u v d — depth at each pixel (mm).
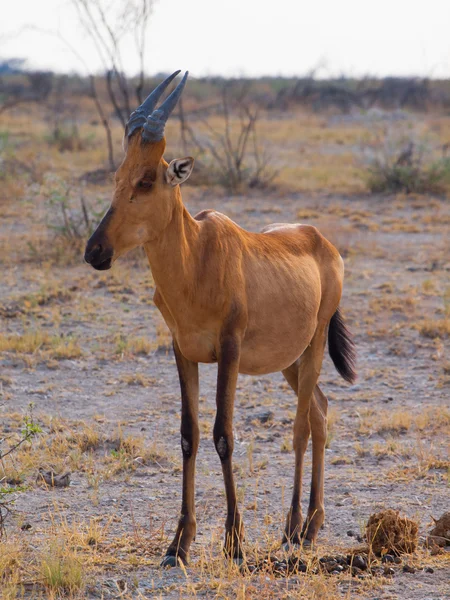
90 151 71375
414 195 53219
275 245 15141
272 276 14406
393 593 12156
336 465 18438
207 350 13758
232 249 13883
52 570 12586
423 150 56938
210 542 14359
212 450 19406
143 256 36812
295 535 14336
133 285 33062
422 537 14422
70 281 33812
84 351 26141
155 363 25531
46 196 42375
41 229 42094
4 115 109688
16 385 23297
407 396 23062
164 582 12656
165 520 15336
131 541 14305
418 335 27969
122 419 21219
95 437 19297
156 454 18688
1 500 15914
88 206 42531
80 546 13867
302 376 15422
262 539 14500
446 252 39219
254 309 14039
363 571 12992
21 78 163250
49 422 20578
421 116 118625
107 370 24828
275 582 12570
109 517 15430
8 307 30094
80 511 15766
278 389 23734
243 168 57469
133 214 12797
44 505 16031
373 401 22688
